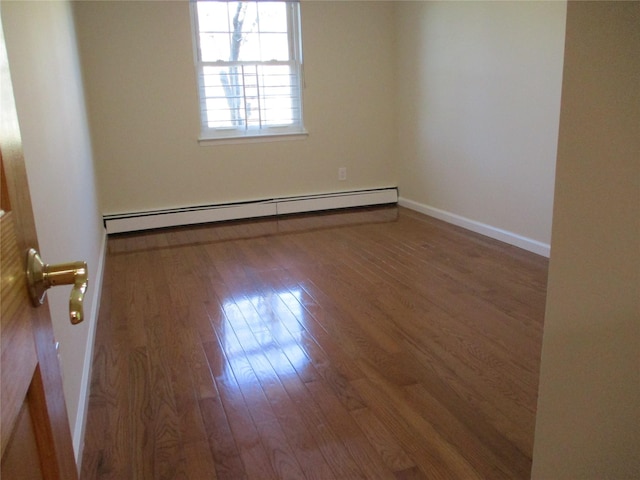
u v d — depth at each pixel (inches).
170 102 178.4
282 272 134.5
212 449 66.6
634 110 35.0
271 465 63.4
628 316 37.1
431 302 112.1
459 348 91.4
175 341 96.9
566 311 42.4
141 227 181.2
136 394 79.5
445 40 170.7
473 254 144.9
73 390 67.9
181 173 184.5
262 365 87.4
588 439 41.9
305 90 193.0
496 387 79.0
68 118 97.0
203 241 166.4
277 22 186.4
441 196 185.3
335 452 65.4
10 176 22.7
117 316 108.8
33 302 24.1
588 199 39.1
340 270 134.9
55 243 66.7
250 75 186.2
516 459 63.4
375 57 199.5
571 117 39.4
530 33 136.5
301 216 197.9
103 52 168.4
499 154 153.9
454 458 63.8
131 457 65.4
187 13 174.4
